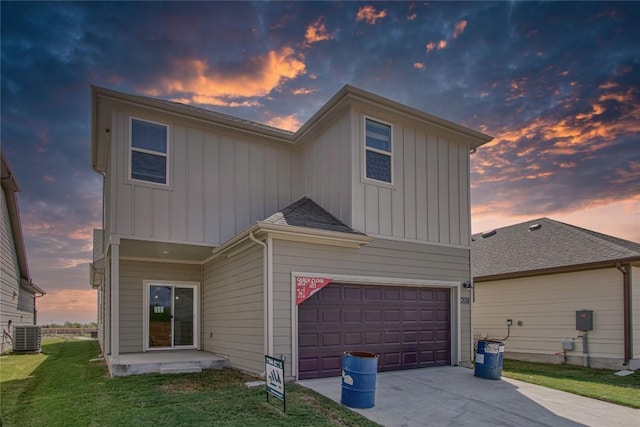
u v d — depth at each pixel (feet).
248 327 27.48
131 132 29.40
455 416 19.43
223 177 32.83
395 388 24.27
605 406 21.74
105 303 35.86
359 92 29.04
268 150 35.37
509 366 36.65
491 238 55.72
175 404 19.26
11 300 52.24
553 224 49.03
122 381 24.72
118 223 28.14
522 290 42.91
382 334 29.35
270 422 16.87
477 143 36.60
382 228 30.14
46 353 44.55
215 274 35.55
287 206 33.40
